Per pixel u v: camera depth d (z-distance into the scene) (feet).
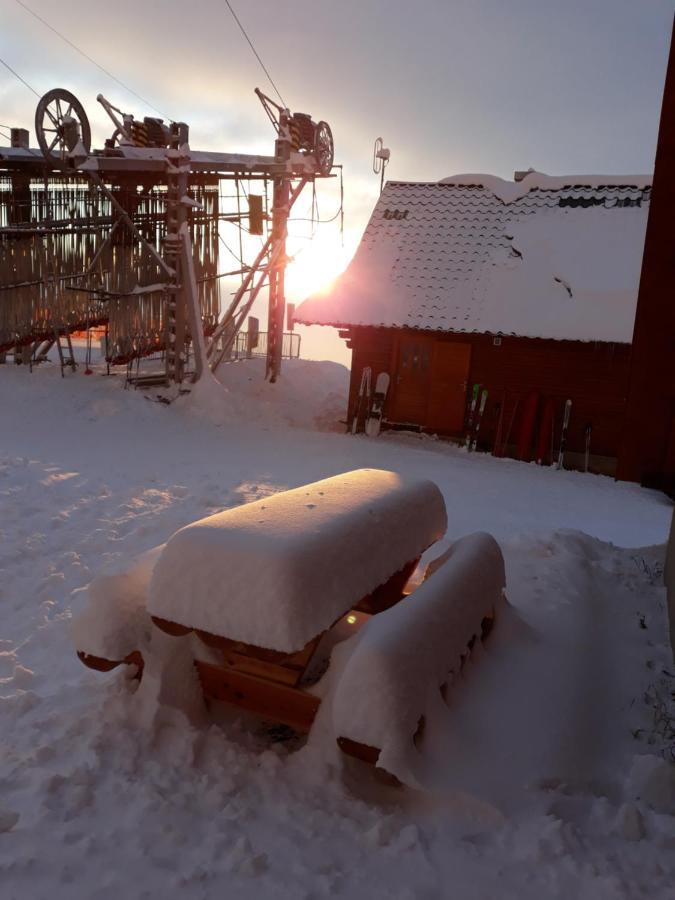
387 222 61.57
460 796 10.14
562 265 55.42
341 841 9.61
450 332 52.90
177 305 54.54
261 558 10.55
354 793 10.64
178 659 11.94
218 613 10.64
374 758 10.34
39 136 47.42
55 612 16.94
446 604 12.19
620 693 14.32
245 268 61.77
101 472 30.99
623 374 51.29
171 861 8.91
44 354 64.08
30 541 21.06
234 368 66.64
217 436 46.75
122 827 9.38
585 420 52.37
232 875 8.77
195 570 10.82
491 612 14.67
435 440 55.42
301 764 10.96
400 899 8.63
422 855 9.34
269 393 63.10
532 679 13.50
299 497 13.23
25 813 9.51
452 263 57.82
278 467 37.81
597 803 10.47
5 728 11.76
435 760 10.61
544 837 9.50
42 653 14.98
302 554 10.72
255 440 46.68
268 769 10.93
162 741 11.28
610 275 54.03
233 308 59.72
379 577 12.62
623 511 36.35
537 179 62.13
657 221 36.78
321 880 8.83
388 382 55.57
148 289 55.16
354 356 57.11
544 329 51.44
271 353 66.39
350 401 57.31
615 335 49.96
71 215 56.34
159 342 59.67
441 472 41.73
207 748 11.25
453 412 55.62
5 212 51.31
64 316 56.24
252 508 12.39
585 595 18.57
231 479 31.86
